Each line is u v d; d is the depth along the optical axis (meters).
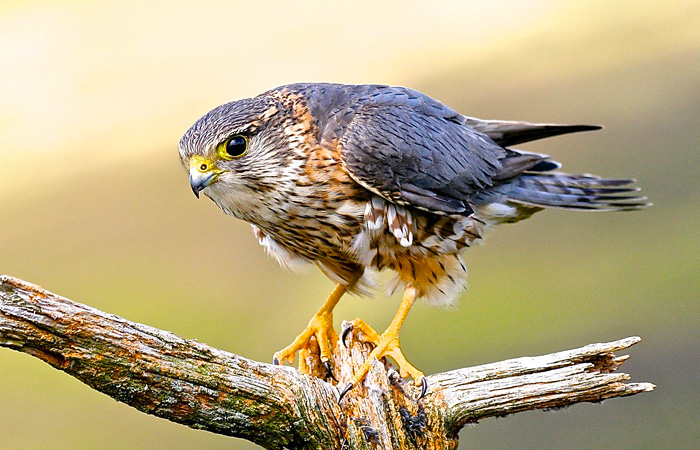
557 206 10.97
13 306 6.55
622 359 8.64
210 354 7.34
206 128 9.46
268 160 9.53
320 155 9.68
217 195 9.79
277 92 10.01
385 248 9.98
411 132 9.96
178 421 7.39
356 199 9.82
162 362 7.11
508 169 10.80
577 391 8.41
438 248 10.05
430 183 9.95
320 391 8.16
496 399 8.56
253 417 7.58
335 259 10.36
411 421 8.53
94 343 6.83
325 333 10.07
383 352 9.38
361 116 9.89
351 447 8.18
